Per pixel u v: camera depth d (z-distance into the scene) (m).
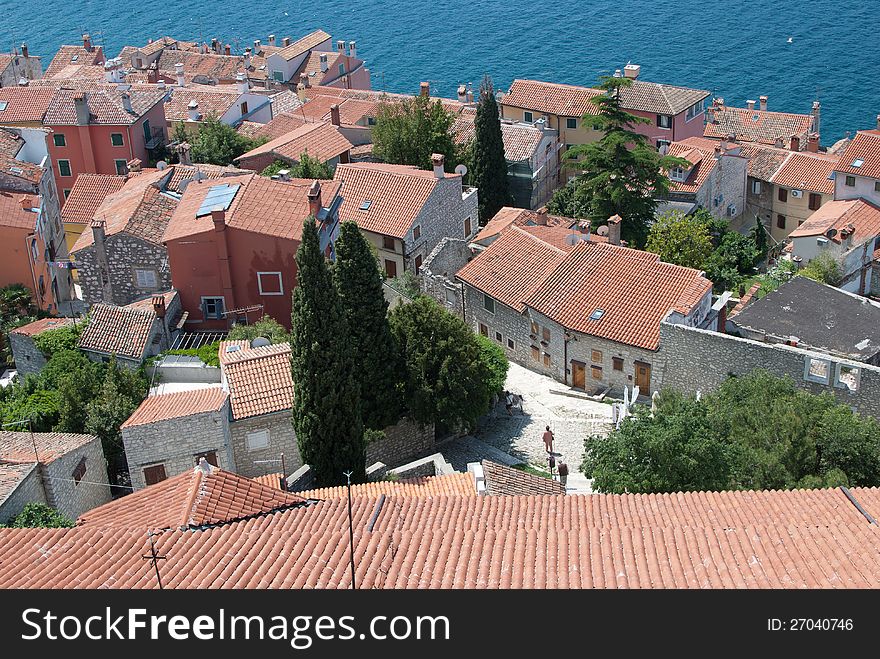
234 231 61.19
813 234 80.31
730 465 38.28
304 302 43.22
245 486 31.23
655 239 81.56
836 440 39.59
